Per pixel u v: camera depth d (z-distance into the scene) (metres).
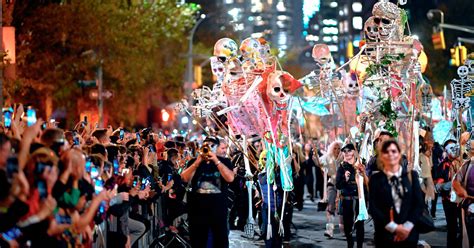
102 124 46.22
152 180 16.44
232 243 21.02
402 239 11.64
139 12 48.81
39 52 41.53
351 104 23.59
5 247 9.63
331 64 21.67
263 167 18.95
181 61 66.00
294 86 18.22
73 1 42.03
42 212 9.80
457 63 49.41
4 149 9.32
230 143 22.66
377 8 18.91
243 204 23.16
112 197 12.41
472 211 14.47
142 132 21.36
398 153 11.78
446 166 18.34
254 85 18.27
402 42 19.09
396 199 11.73
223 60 18.83
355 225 18.33
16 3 39.38
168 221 18.45
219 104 20.12
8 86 33.75
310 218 27.67
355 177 18.30
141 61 51.31
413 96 19.64
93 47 44.75
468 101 21.12
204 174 15.29
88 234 11.24
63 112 50.09
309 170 34.81
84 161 10.75
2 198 9.30
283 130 18.72
